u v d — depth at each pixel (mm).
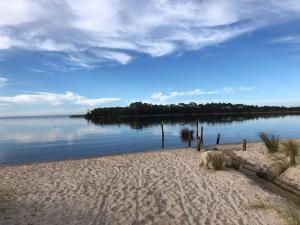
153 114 133250
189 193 10242
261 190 10375
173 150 21047
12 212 8719
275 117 94688
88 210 8844
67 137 43125
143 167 14680
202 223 7758
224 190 10445
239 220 7816
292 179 11164
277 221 7602
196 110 137875
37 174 14023
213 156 13867
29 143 36250
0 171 15281
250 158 15914
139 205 9188
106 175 13188
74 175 13414
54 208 9047
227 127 51250
